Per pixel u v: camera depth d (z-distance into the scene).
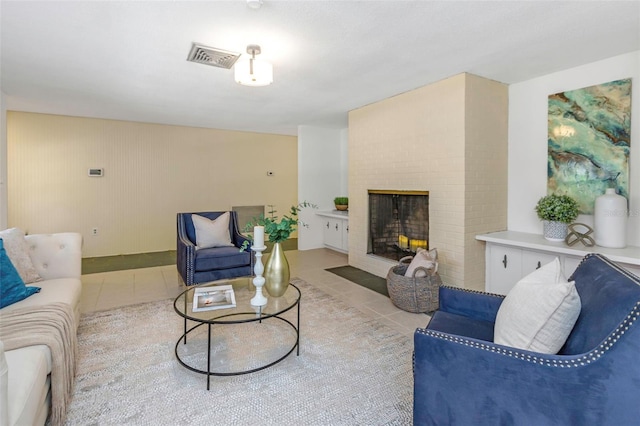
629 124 2.68
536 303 1.30
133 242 5.61
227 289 2.42
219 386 1.90
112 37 2.34
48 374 1.57
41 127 4.88
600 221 2.70
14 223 4.77
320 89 3.60
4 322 1.70
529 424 1.15
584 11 2.03
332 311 3.04
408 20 2.12
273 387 1.90
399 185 3.85
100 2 1.91
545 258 2.94
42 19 2.09
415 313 2.99
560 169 3.09
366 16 2.07
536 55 2.70
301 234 5.86
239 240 3.88
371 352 2.29
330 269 4.57
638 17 2.10
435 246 3.46
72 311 2.00
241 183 6.55
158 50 2.56
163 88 3.54
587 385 1.06
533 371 1.14
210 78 3.21
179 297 2.30
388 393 1.84
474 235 3.26
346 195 6.12
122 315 2.92
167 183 5.84
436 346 1.32
